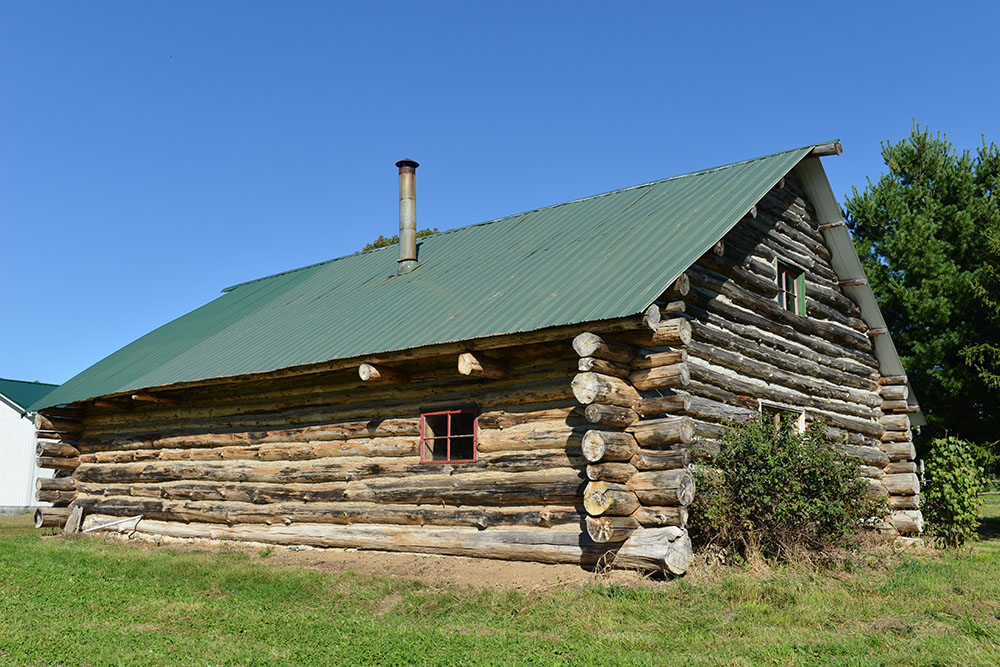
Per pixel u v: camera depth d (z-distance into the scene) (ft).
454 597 31.96
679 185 49.16
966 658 22.07
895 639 24.41
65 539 57.21
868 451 53.36
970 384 63.16
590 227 47.67
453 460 40.96
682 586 31.09
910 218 70.85
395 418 43.45
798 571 32.76
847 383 53.16
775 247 48.08
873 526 39.04
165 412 56.65
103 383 60.23
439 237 62.18
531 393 37.96
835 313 53.21
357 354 41.32
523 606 30.32
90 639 26.71
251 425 50.90
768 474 35.09
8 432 106.32
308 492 46.65
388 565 39.93
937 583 32.37
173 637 27.17
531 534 36.78
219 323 63.98
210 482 52.70
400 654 24.52
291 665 23.66
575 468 36.22
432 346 38.19
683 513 33.53
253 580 37.63
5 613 30.68
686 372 34.24
